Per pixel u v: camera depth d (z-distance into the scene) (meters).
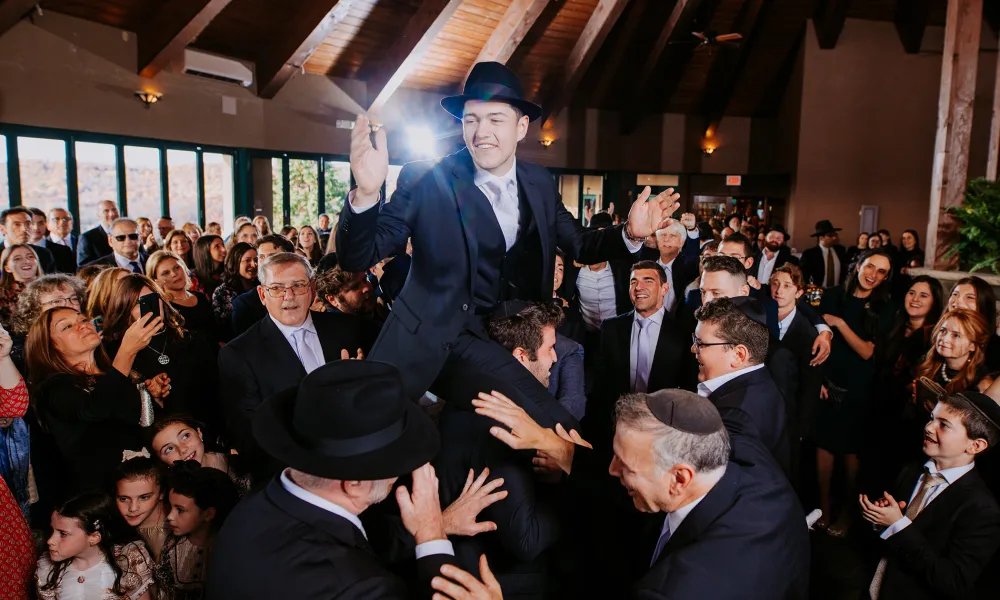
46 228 5.54
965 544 1.94
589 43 11.73
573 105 14.41
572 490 1.74
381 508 1.84
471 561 1.61
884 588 2.09
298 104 10.09
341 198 11.06
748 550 1.27
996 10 12.70
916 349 3.26
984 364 2.78
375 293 3.42
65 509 1.92
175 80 8.32
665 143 15.54
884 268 3.60
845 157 14.07
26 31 6.68
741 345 1.99
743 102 15.32
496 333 1.88
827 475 3.54
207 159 9.02
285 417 1.32
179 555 2.07
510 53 10.88
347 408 1.19
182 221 8.73
